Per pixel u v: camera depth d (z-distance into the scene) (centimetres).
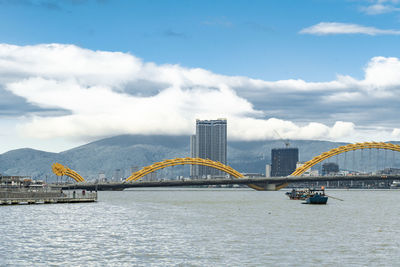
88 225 11350
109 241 8919
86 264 7012
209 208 18138
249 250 8031
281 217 13925
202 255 7619
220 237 9456
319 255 7638
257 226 11388
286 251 7950
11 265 6888
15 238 9112
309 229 10806
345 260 7288
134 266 6900
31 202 17975
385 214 15338
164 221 12519
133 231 10344
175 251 7950
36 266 6856
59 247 8250
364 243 8781
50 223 11544
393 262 7181
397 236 9712
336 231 10481
